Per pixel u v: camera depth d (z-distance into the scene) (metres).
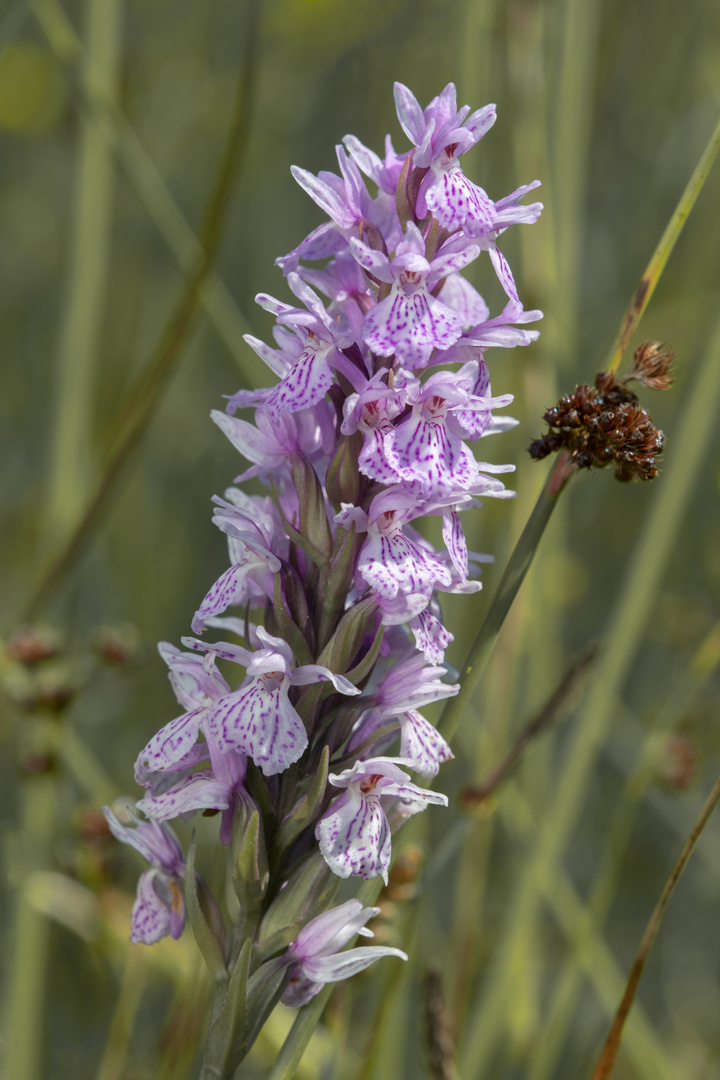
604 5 1.07
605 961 0.64
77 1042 0.73
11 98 1.08
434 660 0.48
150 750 0.49
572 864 0.96
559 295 0.68
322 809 0.48
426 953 0.71
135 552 1.03
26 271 1.19
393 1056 0.59
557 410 0.50
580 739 0.61
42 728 0.62
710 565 1.04
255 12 0.59
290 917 0.48
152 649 0.98
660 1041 0.80
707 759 0.90
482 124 0.48
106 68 0.76
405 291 0.48
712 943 0.93
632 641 0.62
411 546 0.48
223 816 0.49
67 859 0.63
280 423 0.49
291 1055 0.48
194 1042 0.56
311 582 0.49
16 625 0.65
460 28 0.62
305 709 0.48
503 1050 0.65
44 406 1.18
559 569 0.72
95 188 0.73
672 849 0.96
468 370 0.48
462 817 0.56
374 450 0.48
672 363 0.50
